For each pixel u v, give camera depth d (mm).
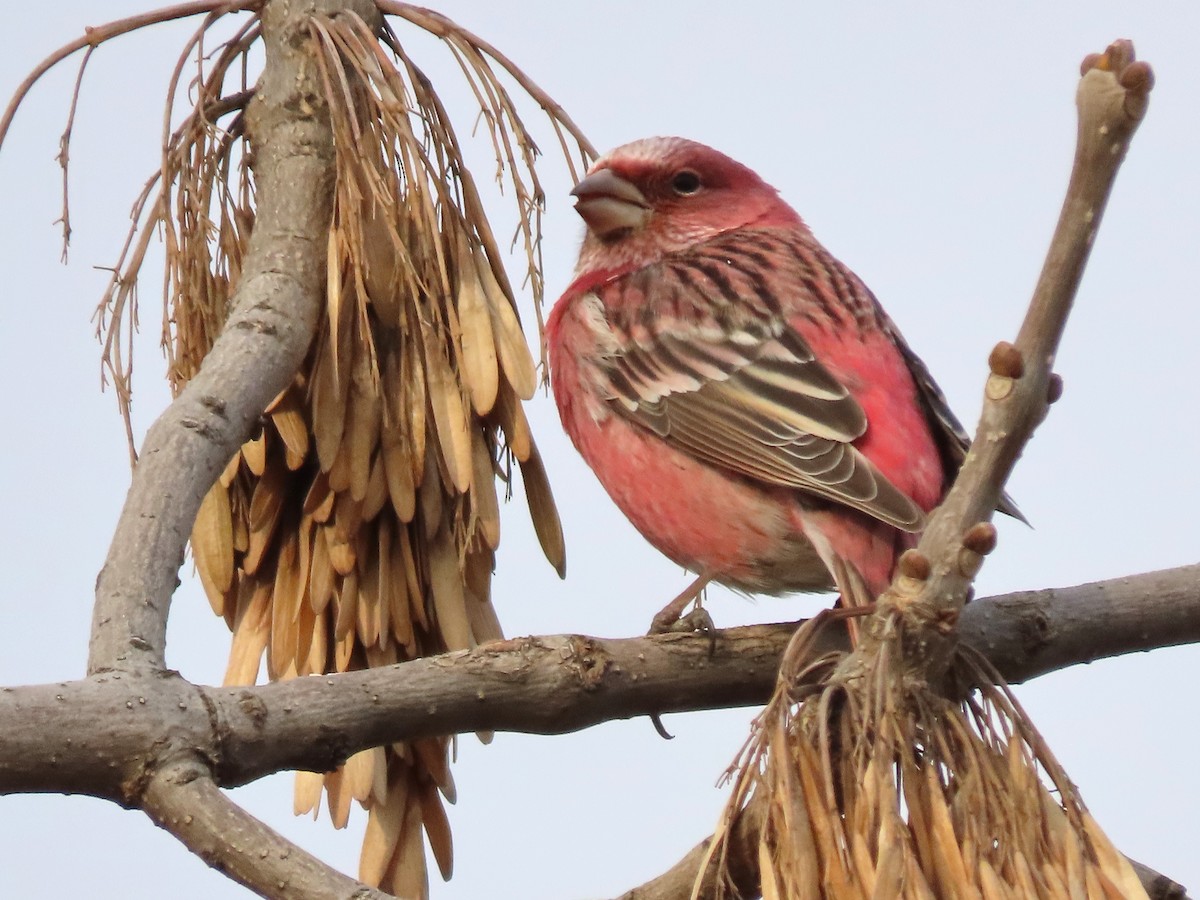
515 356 8523
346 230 8414
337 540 8469
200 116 8828
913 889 5855
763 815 6262
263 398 7914
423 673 7562
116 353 8539
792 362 10586
